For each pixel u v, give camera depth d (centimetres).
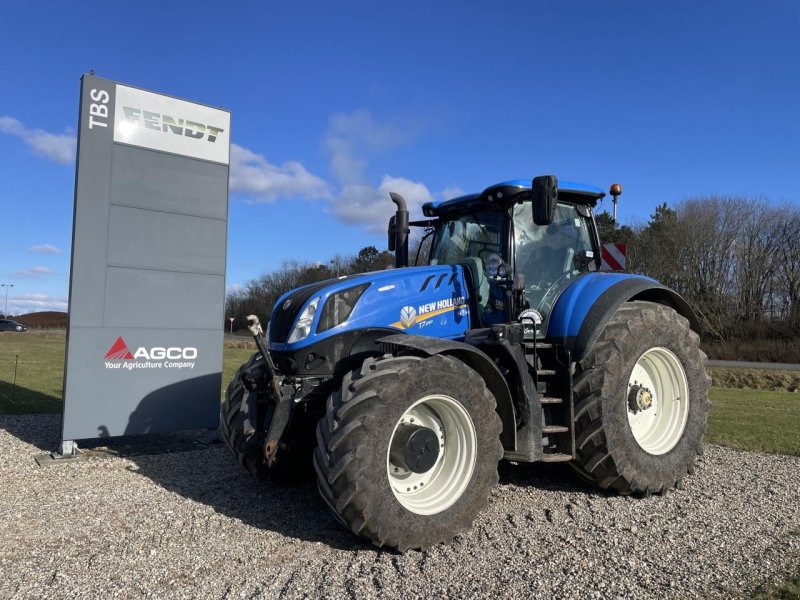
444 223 562
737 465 585
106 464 583
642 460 466
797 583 311
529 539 377
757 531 395
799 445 684
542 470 552
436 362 376
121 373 640
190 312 681
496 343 424
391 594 299
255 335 392
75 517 420
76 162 619
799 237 3438
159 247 664
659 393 525
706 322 3303
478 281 491
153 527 399
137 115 652
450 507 372
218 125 702
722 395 1290
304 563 340
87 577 320
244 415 426
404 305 449
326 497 346
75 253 616
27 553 353
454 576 321
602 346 462
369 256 3747
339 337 423
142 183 654
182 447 671
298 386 405
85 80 623
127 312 644
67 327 614
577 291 486
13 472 552
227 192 707
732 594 299
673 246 3516
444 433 396
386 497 346
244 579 318
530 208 510
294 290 475
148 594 300
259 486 503
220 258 703
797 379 1722
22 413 884
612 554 352
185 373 677
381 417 346
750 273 3441
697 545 368
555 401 450
